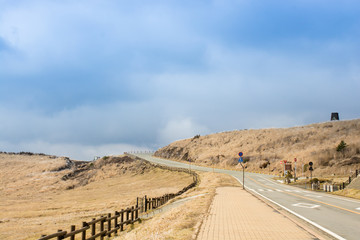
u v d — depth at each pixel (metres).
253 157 97.12
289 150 99.62
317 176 63.47
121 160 107.06
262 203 18.61
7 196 66.00
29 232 24.36
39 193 71.12
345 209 16.31
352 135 99.19
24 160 122.50
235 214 13.58
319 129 117.38
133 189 62.66
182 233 9.49
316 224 11.50
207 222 11.34
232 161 101.12
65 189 77.94
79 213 34.75
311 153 80.25
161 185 63.25
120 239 12.22
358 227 10.89
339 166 66.81
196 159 123.12
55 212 37.28
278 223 11.12
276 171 80.31
